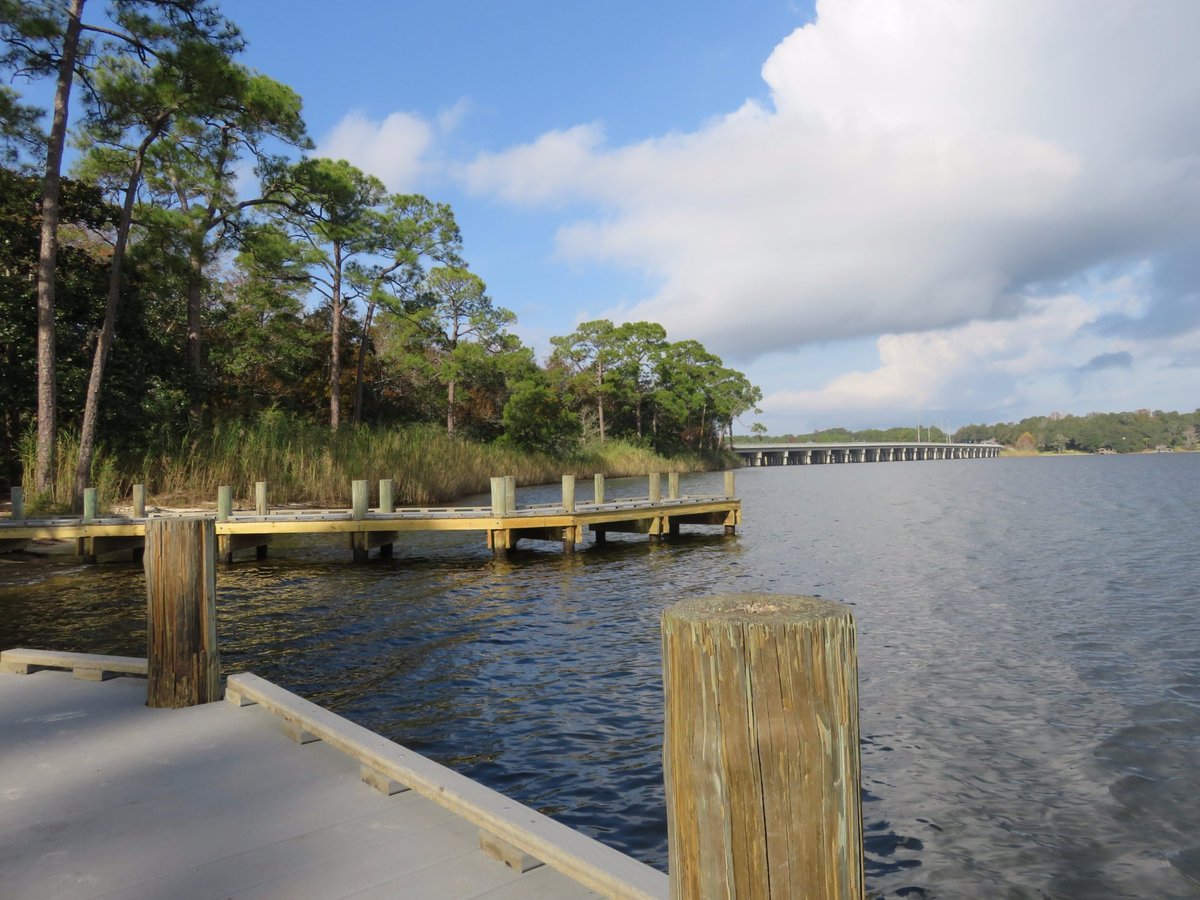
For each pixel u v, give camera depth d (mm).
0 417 20781
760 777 1366
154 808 3285
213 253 24000
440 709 6523
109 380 21688
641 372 63062
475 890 2590
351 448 24000
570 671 7605
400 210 35938
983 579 13102
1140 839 4336
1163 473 68500
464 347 39344
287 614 10242
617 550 17109
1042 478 61188
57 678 5457
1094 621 9648
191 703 4742
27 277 21578
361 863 2793
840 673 1409
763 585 12633
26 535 14695
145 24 18141
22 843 2986
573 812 4715
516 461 40125
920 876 4023
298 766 3752
